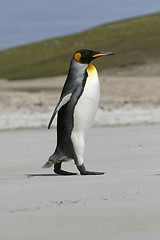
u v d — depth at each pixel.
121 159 30.34
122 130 53.44
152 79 147.50
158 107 87.00
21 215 14.41
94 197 16.94
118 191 17.92
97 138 45.59
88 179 21.81
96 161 30.23
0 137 49.91
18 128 61.25
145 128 55.00
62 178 22.89
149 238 11.55
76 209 15.00
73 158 25.50
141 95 121.19
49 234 12.15
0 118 72.31
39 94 117.50
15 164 30.41
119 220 13.34
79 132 25.45
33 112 80.00
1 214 14.69
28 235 12.13
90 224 13.02
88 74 25.50
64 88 25.64
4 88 144.00
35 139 47.09
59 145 25.70
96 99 25.61
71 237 11.83
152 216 13.67
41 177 23.70
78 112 25.17
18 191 18.81
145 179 20.61
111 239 11.55
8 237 12.03
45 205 15.83
